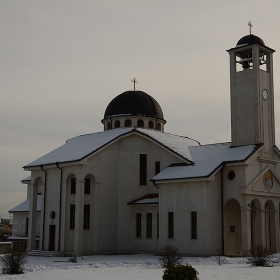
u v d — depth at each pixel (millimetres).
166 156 45094
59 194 45094
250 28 44656
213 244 38594
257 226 40125
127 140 47156
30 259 39156
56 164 44781
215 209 39344
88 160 43969
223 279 22719
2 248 45594
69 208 44656
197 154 44375
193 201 39531
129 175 46438
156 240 43094
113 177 45875
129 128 48531
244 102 42719
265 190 40656
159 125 53781
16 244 55594
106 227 44594
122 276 24188
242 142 42469
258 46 42594
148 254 43156
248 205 38812
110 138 46531
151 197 44906
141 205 44281
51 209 45688
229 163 39656
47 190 46438
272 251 41375
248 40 43344
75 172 43656
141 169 46844
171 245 40219
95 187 44312
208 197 38906
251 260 32312
